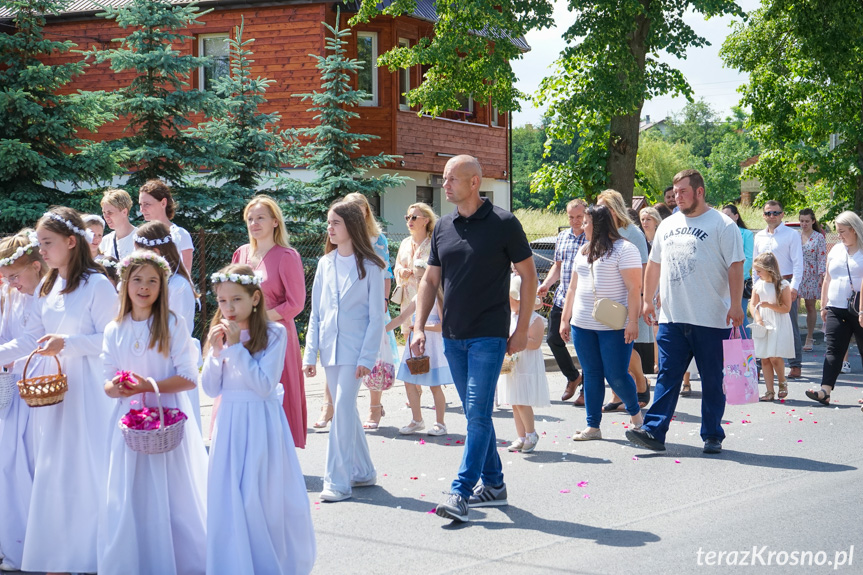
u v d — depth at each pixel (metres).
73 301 4.66
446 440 7.77
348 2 21.00
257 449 4.21
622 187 17.47
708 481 6.27
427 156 24.03
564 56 17.00
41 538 4.46
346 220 5.92
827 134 24.08
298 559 4.30
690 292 7.14
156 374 4.32
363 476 6.25
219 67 22.19
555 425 8.39
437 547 4.93
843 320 9.31
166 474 4.23
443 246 5.58
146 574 4.18
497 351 5.44
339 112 17.75
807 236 14.01
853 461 6.80
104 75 22.39
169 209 6.60
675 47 16.86
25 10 15.34
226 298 4.31
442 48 18.50
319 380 10.62
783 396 9.70
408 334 7.86
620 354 7.51
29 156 14.30
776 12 22.03
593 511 5.58
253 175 17.14
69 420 4.54
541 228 31.02
